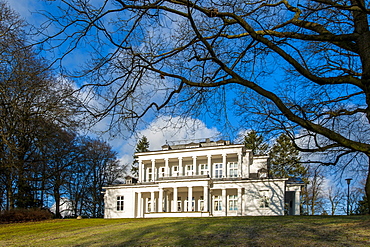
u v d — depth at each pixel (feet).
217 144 183.42
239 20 24.59
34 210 126.93
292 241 49.83
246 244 49.83
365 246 42.39
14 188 128.67
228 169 174.81
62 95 29.14
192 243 53.67
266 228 67.41
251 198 152.46
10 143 87.45
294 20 29.43
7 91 65.46
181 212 155.84
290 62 23.90
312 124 22.72
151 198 172.65
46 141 100.32
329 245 44.62
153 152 184.44
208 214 151.43
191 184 160.56
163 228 77.25
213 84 25.93
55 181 158.81
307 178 182.60
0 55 52.44
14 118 74.28
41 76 53.47
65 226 98.68
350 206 185.57
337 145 29.09
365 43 25.29
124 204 177.78
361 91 36.32
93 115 28.63
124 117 29.45
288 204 170.30
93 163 207.21
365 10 23.11
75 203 207.31
